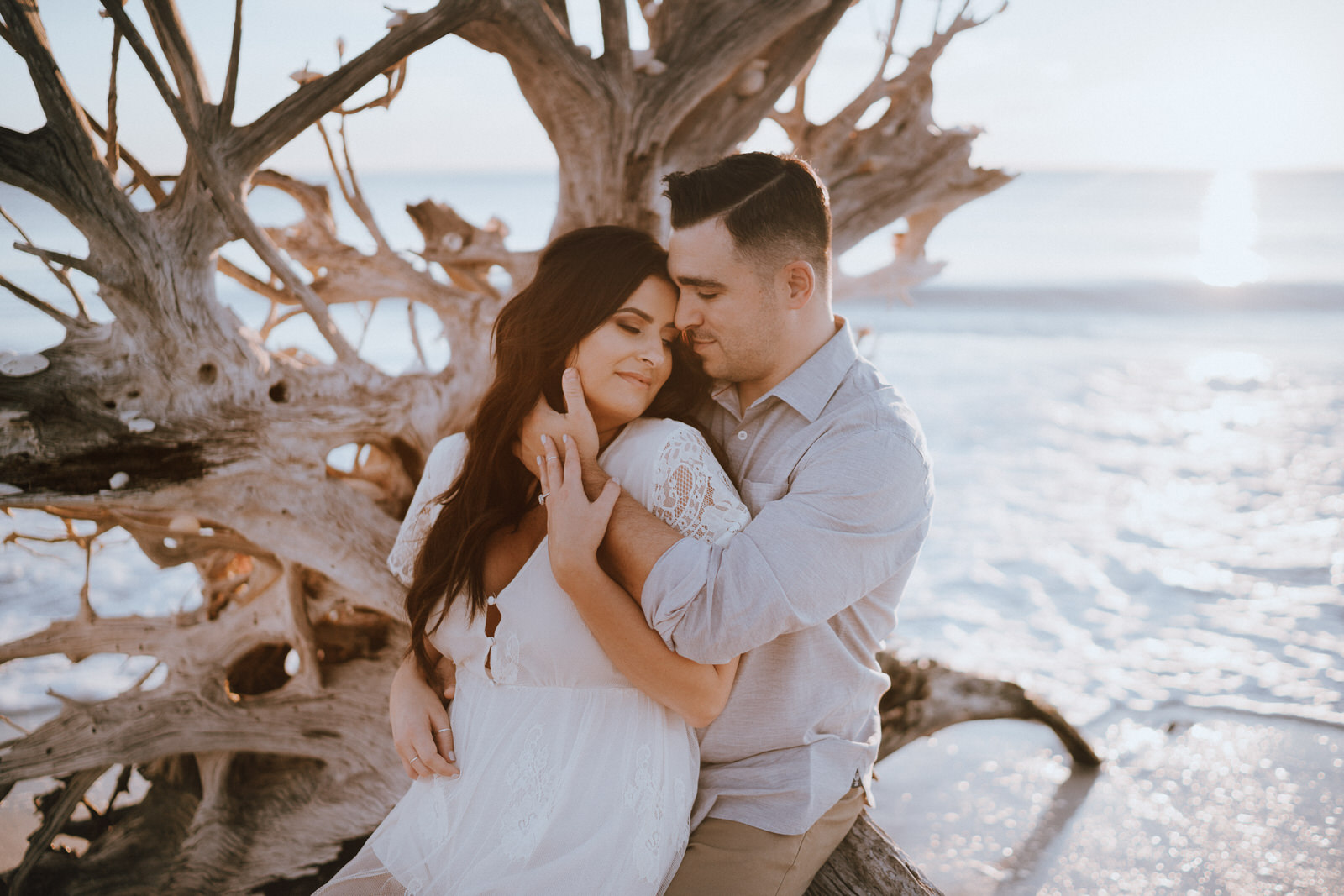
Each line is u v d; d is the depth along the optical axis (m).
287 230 3.53
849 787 1.80
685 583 1.46
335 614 3.69
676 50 3.31
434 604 1.73
